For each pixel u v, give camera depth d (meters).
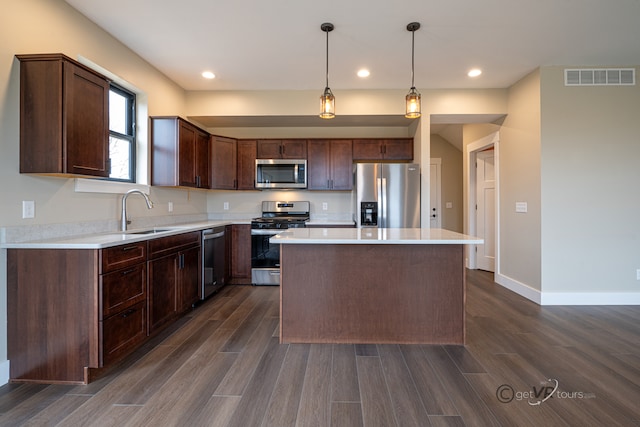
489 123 4.46
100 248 1.89
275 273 4.21
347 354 2.28
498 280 4.29
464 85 3.91
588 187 3.36
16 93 1.94
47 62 1.95
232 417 1.58
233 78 3.72
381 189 3.99
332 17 2.51
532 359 2.19
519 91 3.75
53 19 2.20
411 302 2.46
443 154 6.30
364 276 2.47
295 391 1.81
